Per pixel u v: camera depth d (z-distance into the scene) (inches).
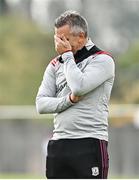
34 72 2842.0
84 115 618.5
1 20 3021.7
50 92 641.6
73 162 616.1
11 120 2011.6
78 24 623.5
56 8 3848.4
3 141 2001.7
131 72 2908.5
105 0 3873.0
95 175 614.2
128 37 3858.3
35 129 2000.5
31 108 2063.2
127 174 1940.2
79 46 627.5
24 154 1988.2
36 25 3102.9
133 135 1971.0
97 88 623.2
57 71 638.5
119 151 1962.4
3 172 1979.6
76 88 608.7
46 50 2940.5
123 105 2516.0
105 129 626.2
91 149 615.2
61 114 625.0
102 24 3818.9
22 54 2888.8
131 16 3944.4
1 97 2723.9
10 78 2790.4
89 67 620.4
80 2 3843.5
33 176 1786.4
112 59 630.5
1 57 2861.7
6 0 3641.7
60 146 620.4
